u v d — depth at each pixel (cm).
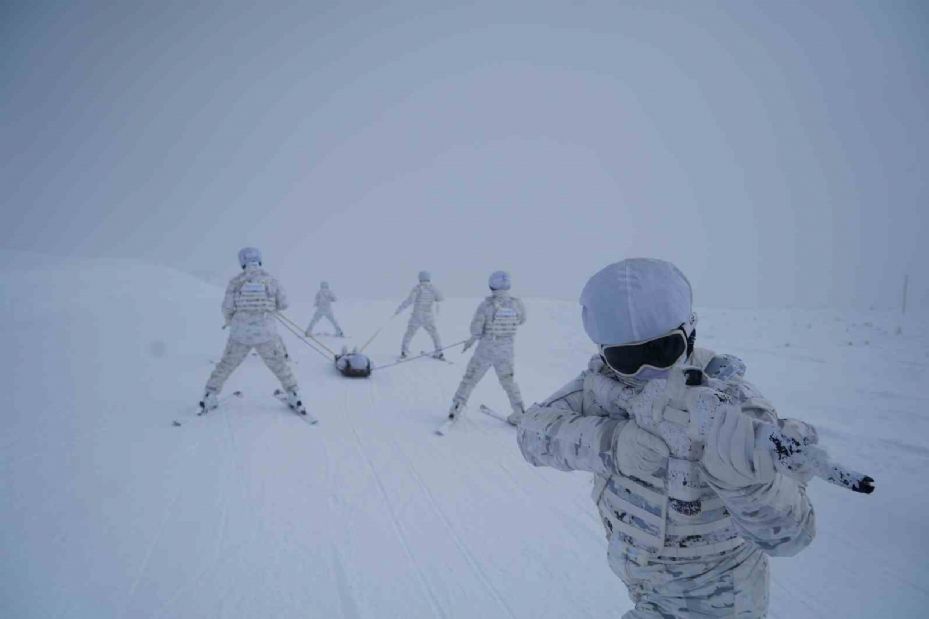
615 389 148
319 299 1423
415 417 653
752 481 107
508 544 347
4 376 804
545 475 467
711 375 148
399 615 274
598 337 140
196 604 276
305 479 446
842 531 363
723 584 133
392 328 1703
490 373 939
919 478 445
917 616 274
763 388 753
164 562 313
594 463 143
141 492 407
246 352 622
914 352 951
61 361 934
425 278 1089
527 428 162
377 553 333
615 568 152
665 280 134
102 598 278
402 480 450
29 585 285
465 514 389
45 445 500
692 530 131
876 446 519
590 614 278
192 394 718
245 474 450
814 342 1116
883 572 313
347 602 283
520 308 616
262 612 272
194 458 483
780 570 318
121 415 606
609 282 137
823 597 290
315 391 775
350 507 396
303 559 323
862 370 848
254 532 353
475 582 305
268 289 611
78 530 346
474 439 568
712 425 112
